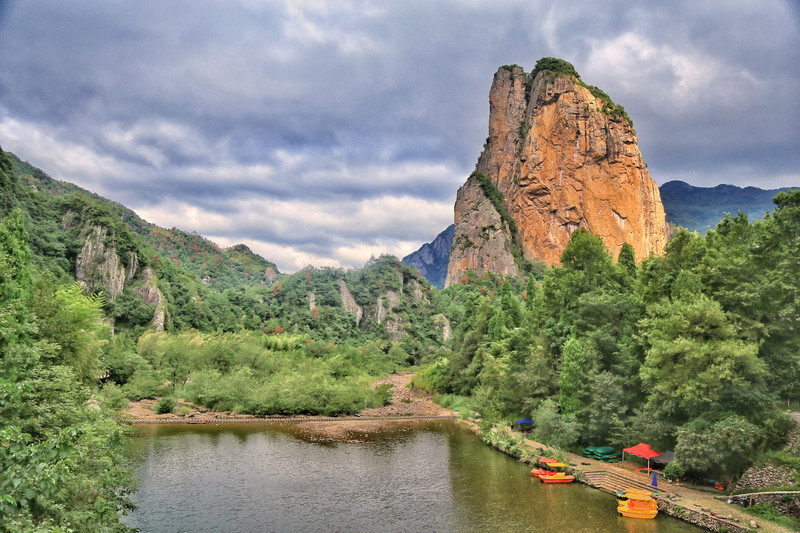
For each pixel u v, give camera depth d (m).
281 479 43.72
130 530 25.59
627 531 30.95
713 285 44.25
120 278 145.75
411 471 46.84
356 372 119.69
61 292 47.50
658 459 41.03
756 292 38.66
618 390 46.59
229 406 82.88
